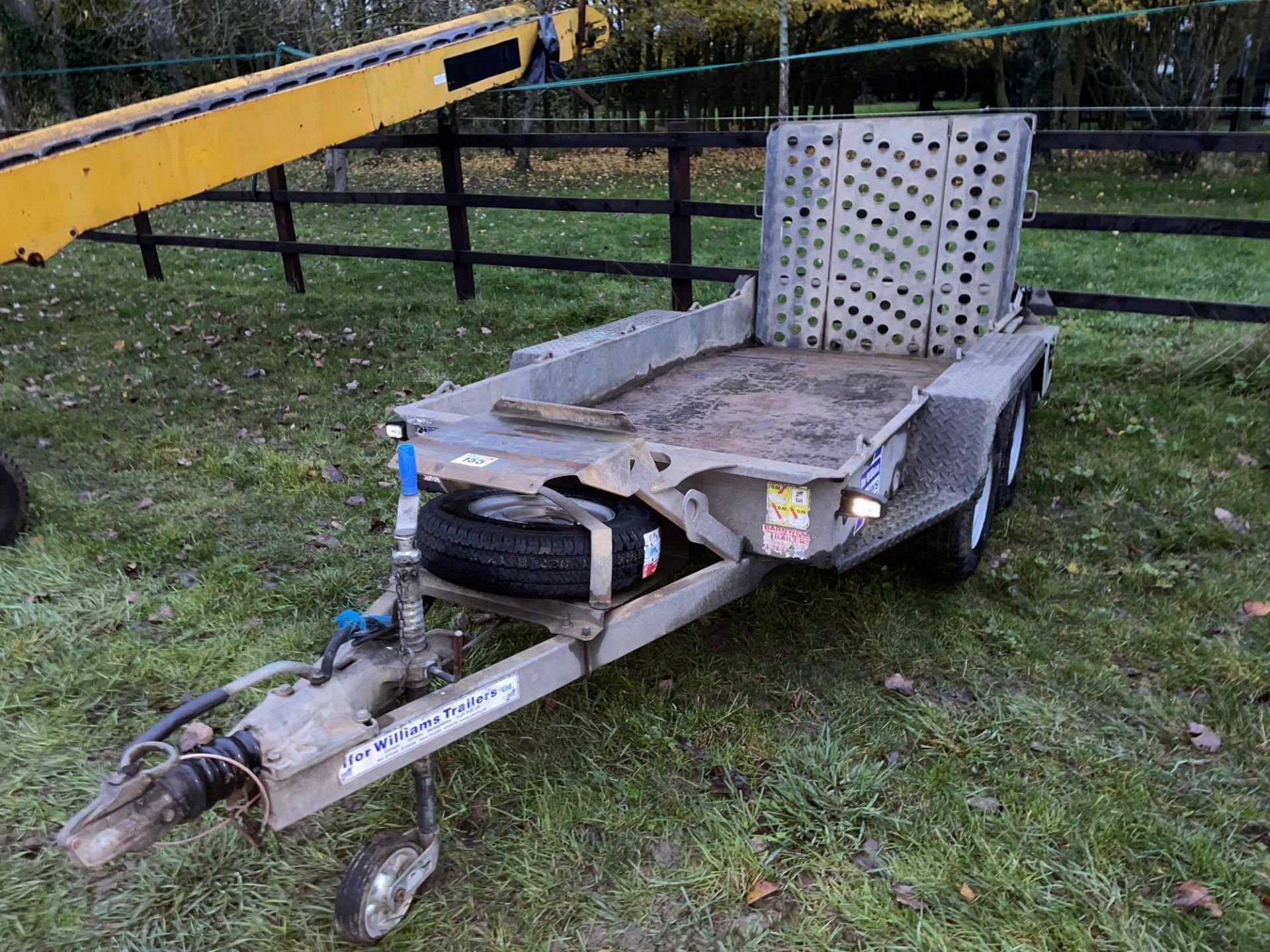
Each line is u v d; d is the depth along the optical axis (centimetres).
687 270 716
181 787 187
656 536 266
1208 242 1183
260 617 378
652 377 456
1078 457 511
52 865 259
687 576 279
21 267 1116
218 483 513
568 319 825
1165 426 552
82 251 1255
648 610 261
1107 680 330
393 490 500
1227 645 351
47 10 1895
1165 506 460
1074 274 1002
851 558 293
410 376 693
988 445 334
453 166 815
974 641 355
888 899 243
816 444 358
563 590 249
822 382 444
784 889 248
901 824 267
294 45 1423
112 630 370
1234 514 449
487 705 233
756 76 2069
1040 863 253
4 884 252
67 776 291
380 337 793
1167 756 295
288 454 550
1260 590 385
